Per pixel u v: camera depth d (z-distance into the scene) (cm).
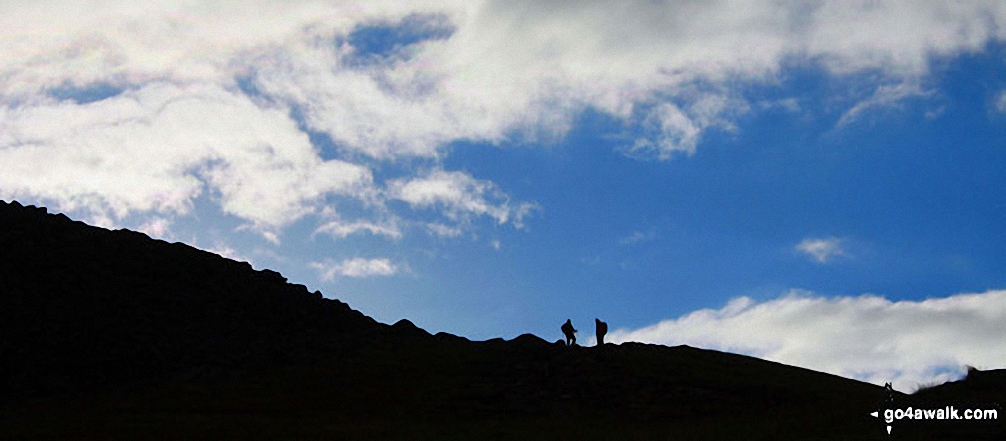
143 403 4325
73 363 4788
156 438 3538
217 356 5119
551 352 5153
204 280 6062
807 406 4244
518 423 3956
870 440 3209
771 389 4603
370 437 3578
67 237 6194
